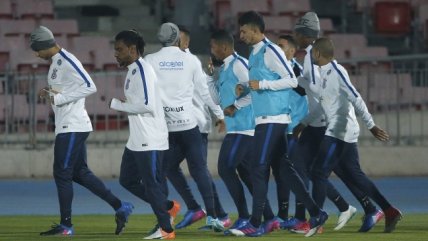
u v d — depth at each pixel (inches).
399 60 2484.0
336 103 1423.5
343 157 1448.1
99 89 2443.4
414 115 2506.2
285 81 1342.3
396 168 2524.6
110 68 2736.2
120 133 2480.3
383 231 1477.6
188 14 2982.3
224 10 3006.9
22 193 2158.0
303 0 3083.2
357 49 2861.7
